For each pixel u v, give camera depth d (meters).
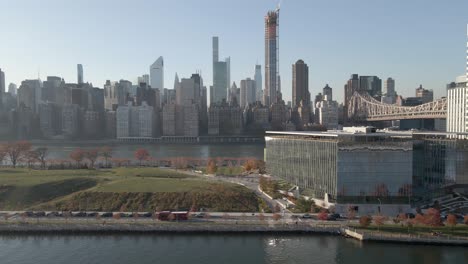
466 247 162.50
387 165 197.38
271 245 166.12
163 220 187.88
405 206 196.88
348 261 151.75
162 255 158.25
